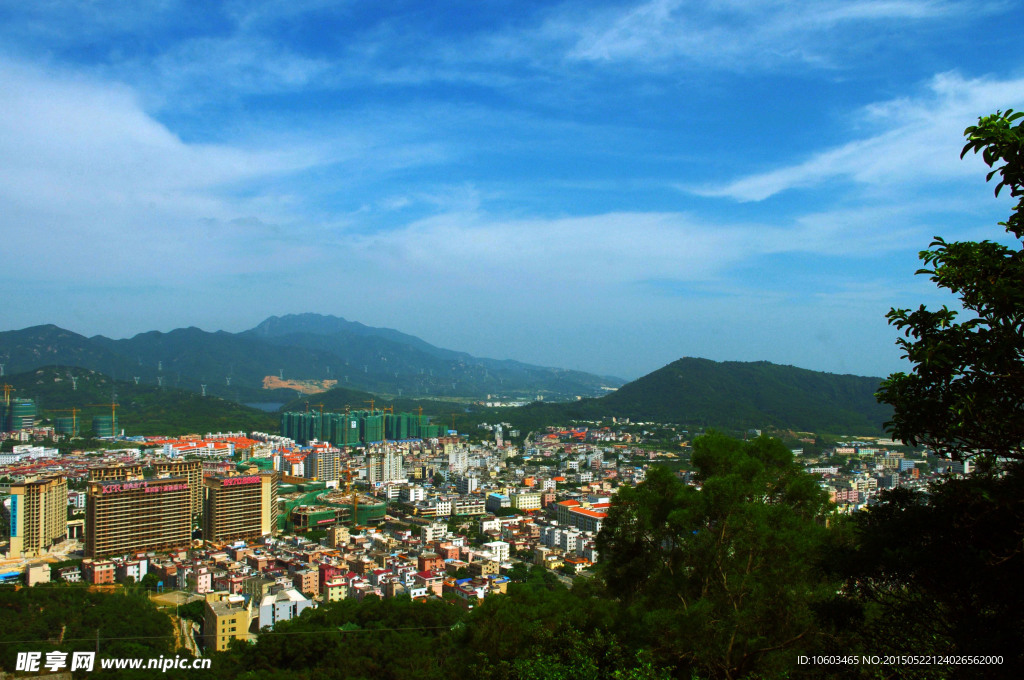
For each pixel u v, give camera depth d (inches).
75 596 5615.2
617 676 1513.3
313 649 4156.0
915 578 1147.3
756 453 2089.1
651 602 1863.9
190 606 6328.7
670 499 2016.5
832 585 1539.1
